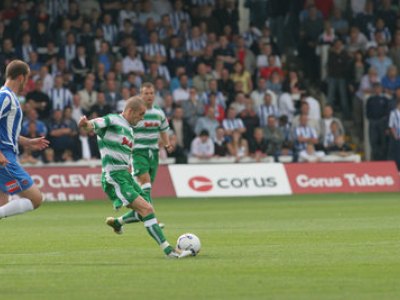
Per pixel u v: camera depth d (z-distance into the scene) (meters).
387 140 102.69
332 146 99.50
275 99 101.00
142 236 49.50
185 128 95.75
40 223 60.41
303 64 112.69
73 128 91.56
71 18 102.00
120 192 38.78
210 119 95.88
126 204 38.66
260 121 98.88
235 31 109.81
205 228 54.53
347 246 42.75
